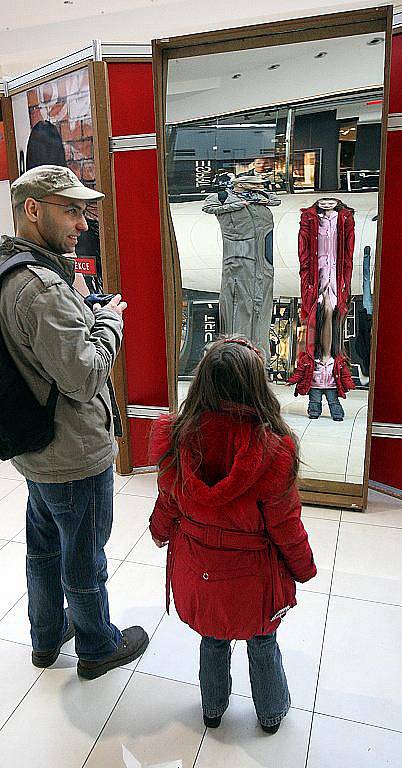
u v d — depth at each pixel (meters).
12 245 1.62
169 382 3.14
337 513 2.99
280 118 2.66
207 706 1.77
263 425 1.42
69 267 1.69
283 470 1.42
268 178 2.76
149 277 3.25
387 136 2.69
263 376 1.45
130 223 3.15
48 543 1.91
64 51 7.43
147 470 3.52
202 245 2.95
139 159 3.07
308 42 2.52
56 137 3.21
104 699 1.91
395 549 2.68
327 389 2.91
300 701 1.88
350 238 2.71
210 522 1.48
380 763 1.67
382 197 2.58
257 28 2.54
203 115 2.75
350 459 2.96
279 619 1.59
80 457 1.70
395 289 2.90
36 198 1.58
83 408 1.70
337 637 2.14
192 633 2.20
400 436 3.06
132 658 2.06
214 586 1.51
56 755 1.72
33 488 1.84
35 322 1.52
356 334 2.80
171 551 1.63
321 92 2.56
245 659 2.07
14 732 1.80
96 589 1.88
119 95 2.98
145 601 2.37
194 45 2.67
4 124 3.47
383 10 2.36
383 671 1.99
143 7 6.80
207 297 3.02
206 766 1.67
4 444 1.60
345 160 2.62
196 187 2.87
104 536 1.86
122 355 3.30
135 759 1.70
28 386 1.62
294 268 2.84
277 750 1.72
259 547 1.51
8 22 7.20
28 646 2.15
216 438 1.44
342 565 2.56
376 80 2.46
